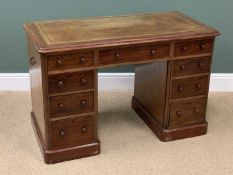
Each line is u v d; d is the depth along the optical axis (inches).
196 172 86.4
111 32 89.1
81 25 93.8
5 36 115.3
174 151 93.9
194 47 91.2
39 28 90.9
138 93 110.7
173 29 92.4
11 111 111.0
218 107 116.2
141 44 85.5
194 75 94.3
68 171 86.0
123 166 88.1
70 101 85.3
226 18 117.6
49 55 79.3
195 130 99.6
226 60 122.6
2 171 85.7
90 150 90.7
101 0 114.0
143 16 102.5
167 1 115.9
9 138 97.9
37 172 85.6
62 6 113.7
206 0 115.6
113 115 110.7
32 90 99.1
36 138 97.7
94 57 83.3
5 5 111.5
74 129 88.0
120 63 86.4
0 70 120.0
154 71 98.0
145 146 95.8
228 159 91.1
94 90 86.4
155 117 101.3
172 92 93.8
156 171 86.5
